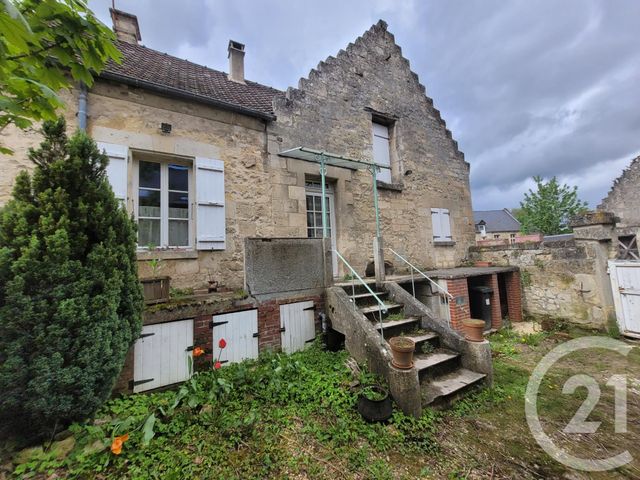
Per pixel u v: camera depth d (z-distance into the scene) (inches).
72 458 84.5
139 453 87.0
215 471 83.0
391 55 316.2
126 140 170.7
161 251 175.9
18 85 70.6
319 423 106.5
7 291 81.5
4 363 81.3
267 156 220.1
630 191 637.3
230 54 274.5
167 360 136.9
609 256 236.4
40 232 88.6
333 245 256.1
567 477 89.0
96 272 95.4
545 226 895.7
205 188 191.5
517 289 278.5
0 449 84.5
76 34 66.9
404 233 299.9
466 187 367.2
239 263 200.7
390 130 314.8
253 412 106.3
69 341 89.0
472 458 96.4
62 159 96.3
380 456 93.7
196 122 194.1
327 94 260.5
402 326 164.9
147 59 234.8
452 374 142.5
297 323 172.7
